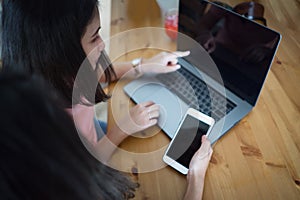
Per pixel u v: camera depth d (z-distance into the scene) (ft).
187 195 1.78
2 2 1.80
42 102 0.77
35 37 1.76
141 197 1.82
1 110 0.69
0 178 0.71
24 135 0.72
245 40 2.03
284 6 2.98
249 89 2.18
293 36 2.70
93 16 1.97
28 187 0.74
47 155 0.76
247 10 2.69
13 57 1.82
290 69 2.47
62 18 1.73
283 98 2.28
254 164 1.94
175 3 2.95
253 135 2.08
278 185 1.84
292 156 1.97
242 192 1.82
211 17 2.20
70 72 1.89
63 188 0.79
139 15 3.02
